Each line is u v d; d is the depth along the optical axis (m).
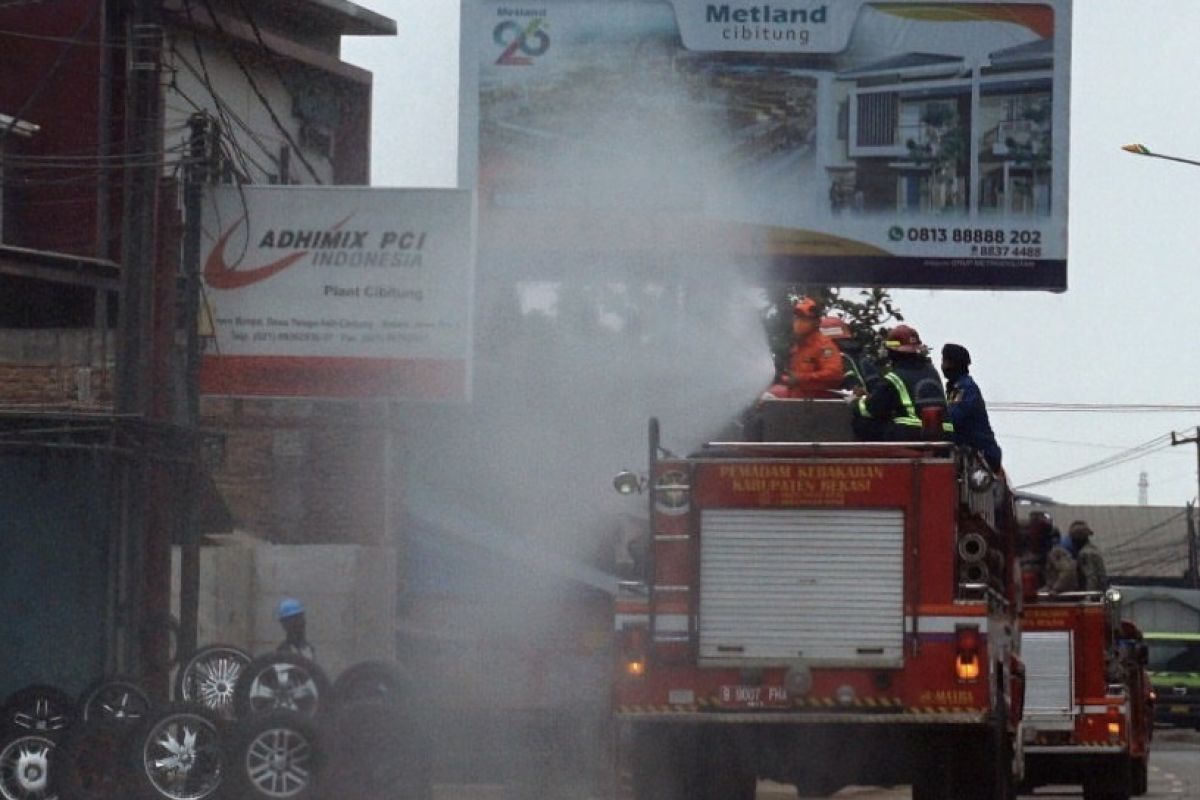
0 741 38.22
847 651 30.86
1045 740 43.84
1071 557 52.06
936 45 60.53
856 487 31.02
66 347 61.53
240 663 41.00
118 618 45.38
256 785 34.97
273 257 51.72
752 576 31.09
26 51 73.88
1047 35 60.53
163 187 48.97
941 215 60.56
